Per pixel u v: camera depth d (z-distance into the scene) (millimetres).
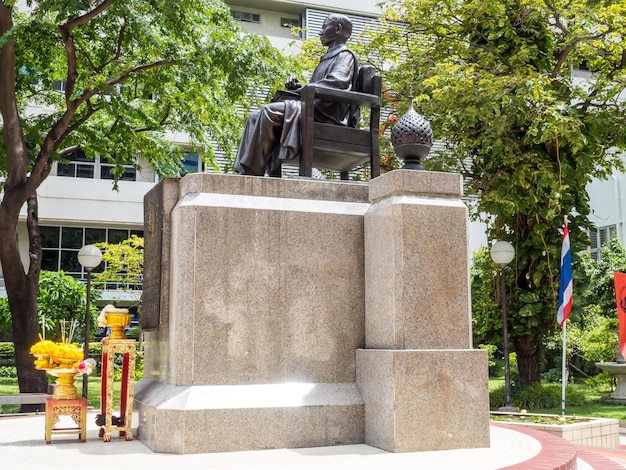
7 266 13648
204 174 5723
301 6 27984
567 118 13148
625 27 14195
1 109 13344
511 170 15047
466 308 5629
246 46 13523
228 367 5461
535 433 6746
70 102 13367
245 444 5215
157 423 5160
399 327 5430
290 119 6562
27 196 13453
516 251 15234
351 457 4902
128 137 16141
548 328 15445
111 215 27406
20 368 13711
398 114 16750
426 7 16234
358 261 6008
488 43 15789
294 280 5777
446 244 5652
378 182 5980
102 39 14273
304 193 6008
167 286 5820
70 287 21953
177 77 13789
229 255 5605
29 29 12867
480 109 13695
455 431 5312
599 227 26719
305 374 5668
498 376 24672
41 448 5383
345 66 6910
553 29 16656
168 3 11844
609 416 13305
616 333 18469
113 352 5688
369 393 5535
